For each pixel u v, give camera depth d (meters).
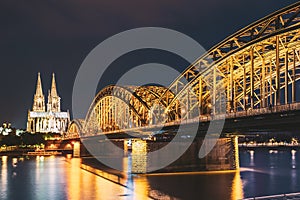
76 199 66.94
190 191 73.44
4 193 75.25
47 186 84.38
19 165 145.62
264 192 71.19
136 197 67.69
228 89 81.81
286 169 111.50
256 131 81.19
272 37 64.69
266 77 78.62
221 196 67.75
